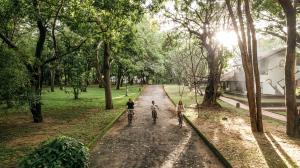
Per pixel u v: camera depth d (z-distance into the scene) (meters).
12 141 13.73
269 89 45.47
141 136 15.66
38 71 18.52
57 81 75.06
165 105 31.84
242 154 11.68
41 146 8.12
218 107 28.38
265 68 46.25
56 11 18.88
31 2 16.91
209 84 29.00
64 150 7.86
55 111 25.14
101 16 19.78
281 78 45.09
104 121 19.73
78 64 29.45
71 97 39.69
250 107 16.61
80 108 27.52
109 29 20.09
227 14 24.78
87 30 20.23
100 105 30.34
